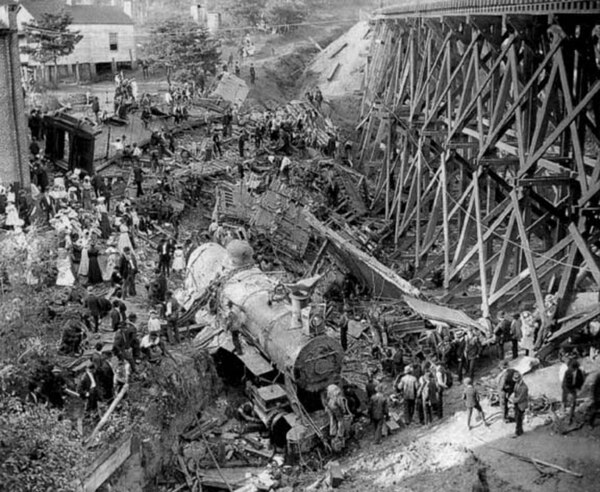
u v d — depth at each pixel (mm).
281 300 18250
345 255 24312
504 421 16172
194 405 17188
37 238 19578
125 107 34719
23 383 13859
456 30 25250
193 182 30000
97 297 17859
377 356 20359
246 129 38406
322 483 15195
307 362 16500
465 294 23906
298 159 35625
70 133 28703
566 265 18125
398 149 35375
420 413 17125
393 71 35469
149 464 14969
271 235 25984
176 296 21203
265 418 16812
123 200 26375
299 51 57375
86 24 47438
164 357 17281
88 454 13031
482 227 22062
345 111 46344
